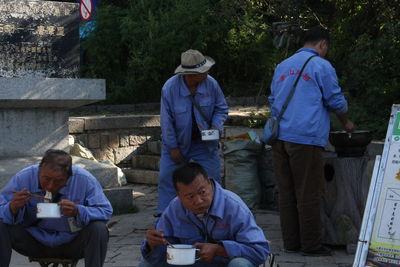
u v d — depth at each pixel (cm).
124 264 577
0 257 442
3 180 779
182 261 367
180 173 369
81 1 1477
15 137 863
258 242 380
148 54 1412
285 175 604
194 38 1423
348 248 600
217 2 1437
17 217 438
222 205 382
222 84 1498
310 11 1137
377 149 767
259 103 1323
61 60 851
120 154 1116
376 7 1028
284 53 1378
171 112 626
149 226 737
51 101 847
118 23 1467
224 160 835
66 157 426
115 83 1470
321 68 579
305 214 587
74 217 438
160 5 1469
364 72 965
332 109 585
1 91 807
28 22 827
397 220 397
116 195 812
